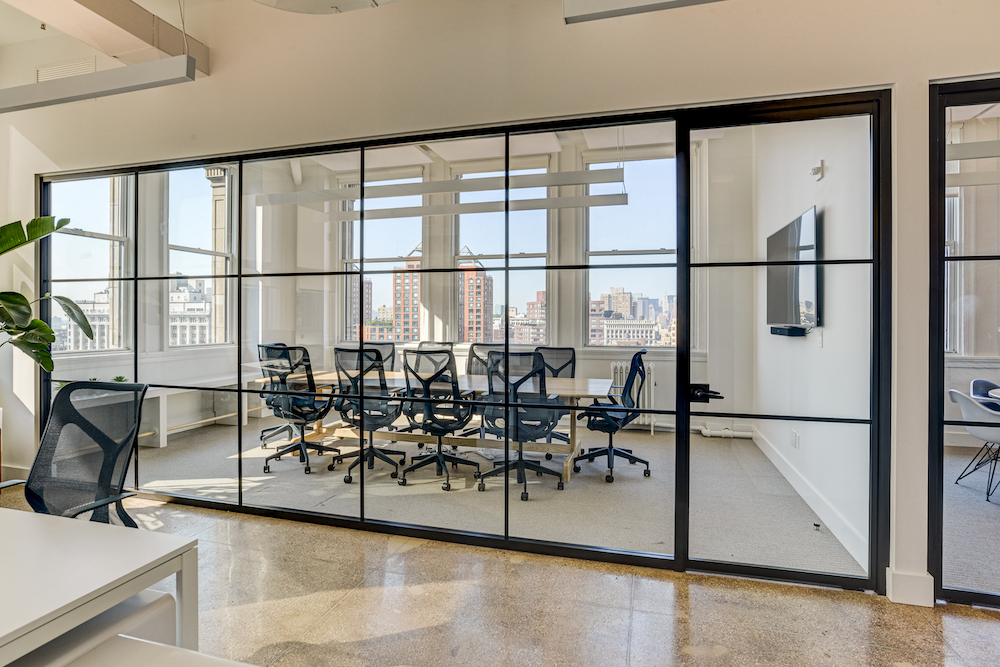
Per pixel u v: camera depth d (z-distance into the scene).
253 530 2.78
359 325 2.83
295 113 2.80
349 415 2.87
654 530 2.42
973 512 2.02
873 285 2.10
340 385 2.88
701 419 2.33
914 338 2.01
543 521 2.56
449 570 2.33
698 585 2.20
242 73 2.89
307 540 2.65
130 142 3.12
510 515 2.60
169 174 3.13
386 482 2.80
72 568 1.17
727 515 2.30
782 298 2.21
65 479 1.81
